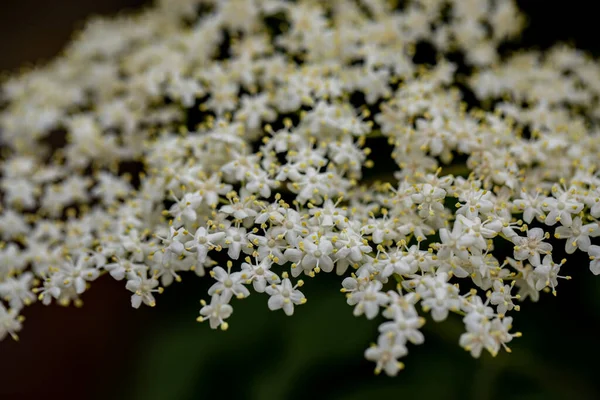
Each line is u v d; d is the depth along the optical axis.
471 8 0.31
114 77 0.31
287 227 0.25
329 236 0.24
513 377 0.29
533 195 0.26
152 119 0.30
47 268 0.27
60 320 0.38
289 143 0.27
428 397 0.29
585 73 0.30
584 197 0.25
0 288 0.26
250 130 0.28
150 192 0.27
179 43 0.31
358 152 0.26
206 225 0.25
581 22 0.32
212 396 0.30
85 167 0.30
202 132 0.28
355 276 0.24
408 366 0.30
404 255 0.24
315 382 0.30
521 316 0.29
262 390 0.30
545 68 0.30
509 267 0.27
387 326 0.23
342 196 0.26
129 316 0.37
